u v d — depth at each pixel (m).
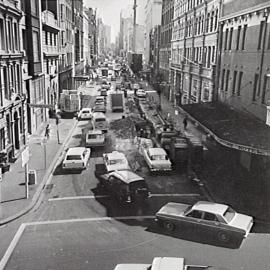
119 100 51.34
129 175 20.11
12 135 26.61
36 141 32.81
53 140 33.56
